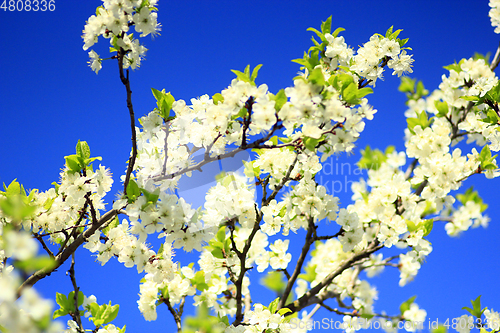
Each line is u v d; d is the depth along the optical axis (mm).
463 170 3453
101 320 3143
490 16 3844
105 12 2426
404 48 3605
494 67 3822
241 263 3049
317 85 2182
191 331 2887
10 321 1513
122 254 2730
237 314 3113
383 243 3336
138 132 3090
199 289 3613
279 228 3158
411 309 3729
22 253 1456
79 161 2691
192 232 2721
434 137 3309
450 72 3760
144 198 2523
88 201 2648
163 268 2781
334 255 4656
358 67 3473
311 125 2314
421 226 3217
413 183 3430
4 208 1878
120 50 2408
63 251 2641
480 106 3838
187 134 2832
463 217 3486
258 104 2221
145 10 2410
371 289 4473
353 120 2473
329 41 3223
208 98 3195
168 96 2818
